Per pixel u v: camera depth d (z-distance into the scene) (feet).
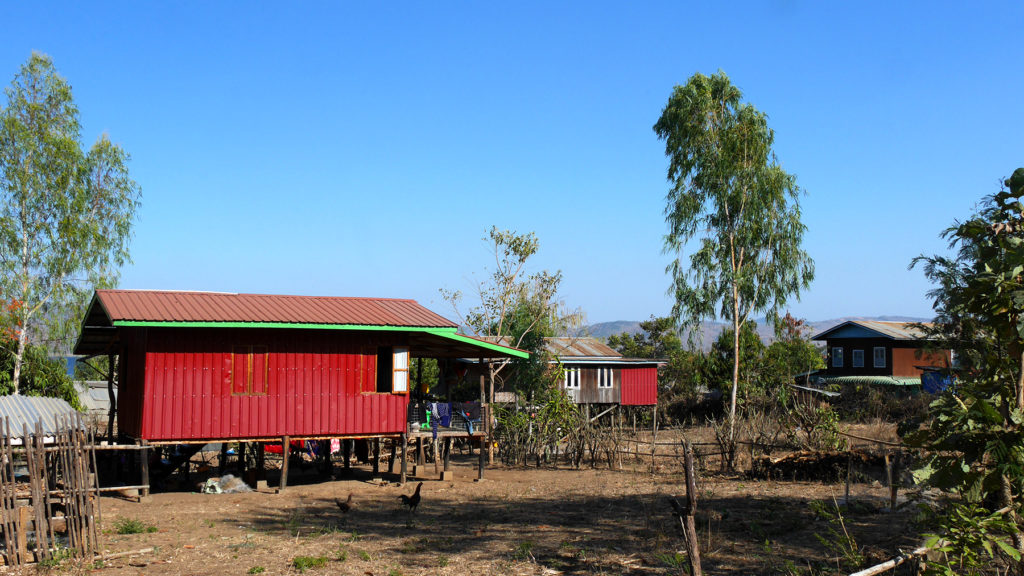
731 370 149.69
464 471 84.89
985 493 22.75
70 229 104.37
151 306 65.05
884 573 34.09
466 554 42.78
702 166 127.34
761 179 124.47
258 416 67.31
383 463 90.94
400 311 75.20
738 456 78.48
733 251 127.95
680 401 158.81
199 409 65.46
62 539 44.06
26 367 101.81
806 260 126.52
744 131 125.90
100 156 111.45
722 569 38.27
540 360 123.54
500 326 143.23
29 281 104.17
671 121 128.98
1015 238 21.68
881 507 52.60
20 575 37.52
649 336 225.56
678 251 129.70
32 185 104.32
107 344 88.53
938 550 21.26
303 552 43.47
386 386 74.38
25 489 41.52
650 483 71.92
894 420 120.37
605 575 37.78
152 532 49.11
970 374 25.21
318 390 69.56
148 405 63.93
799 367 170.19
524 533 48.85
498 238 148.05
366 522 53.57
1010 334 22.11
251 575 38.45
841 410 131.44
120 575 38.17
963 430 21.65
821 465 69.82
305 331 69.41
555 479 77.15
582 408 143.13
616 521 52.54
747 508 56.13
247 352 67.41
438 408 78.95
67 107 109.50
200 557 42.19
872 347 166.20
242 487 68.54
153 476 72.13
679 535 46.55
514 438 92.27
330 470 79.82
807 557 39.70
